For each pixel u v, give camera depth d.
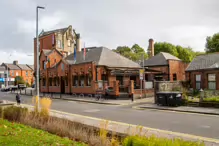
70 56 45.53
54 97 34.84
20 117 12.02
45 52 48.12
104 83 31.89
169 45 69.19
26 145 7.17
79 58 41.47
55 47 50.53
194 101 20.83
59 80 42.03
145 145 5.38
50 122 10.41
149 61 45.97
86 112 18.56
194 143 5.36
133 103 25.11
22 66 91.81
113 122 13.62
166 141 5.43
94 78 33.59
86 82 35.16
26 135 8.52
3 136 8.30
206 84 28.98
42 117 11.34
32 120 11.22
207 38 65.50
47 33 57.34
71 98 32.34
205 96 20.69
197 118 15.01
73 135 8.53
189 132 10.91
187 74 32.00
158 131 11.09
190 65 32.47
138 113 17.70
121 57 39.78
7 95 43.06
